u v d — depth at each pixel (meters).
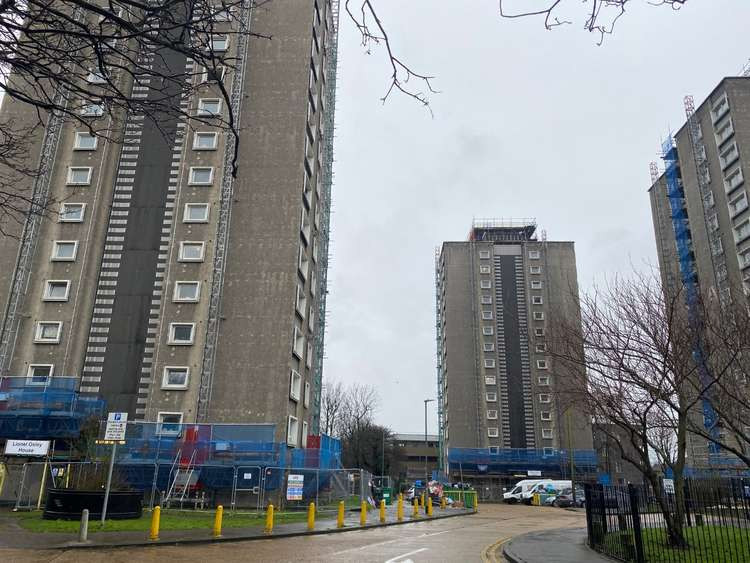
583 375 18.00
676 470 15.24
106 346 36.12
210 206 37.66
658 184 80.06
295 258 36.88
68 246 37.31
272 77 40.88
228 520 22.50
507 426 77.12
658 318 16.50
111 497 21.05
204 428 31.33
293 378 36.41
